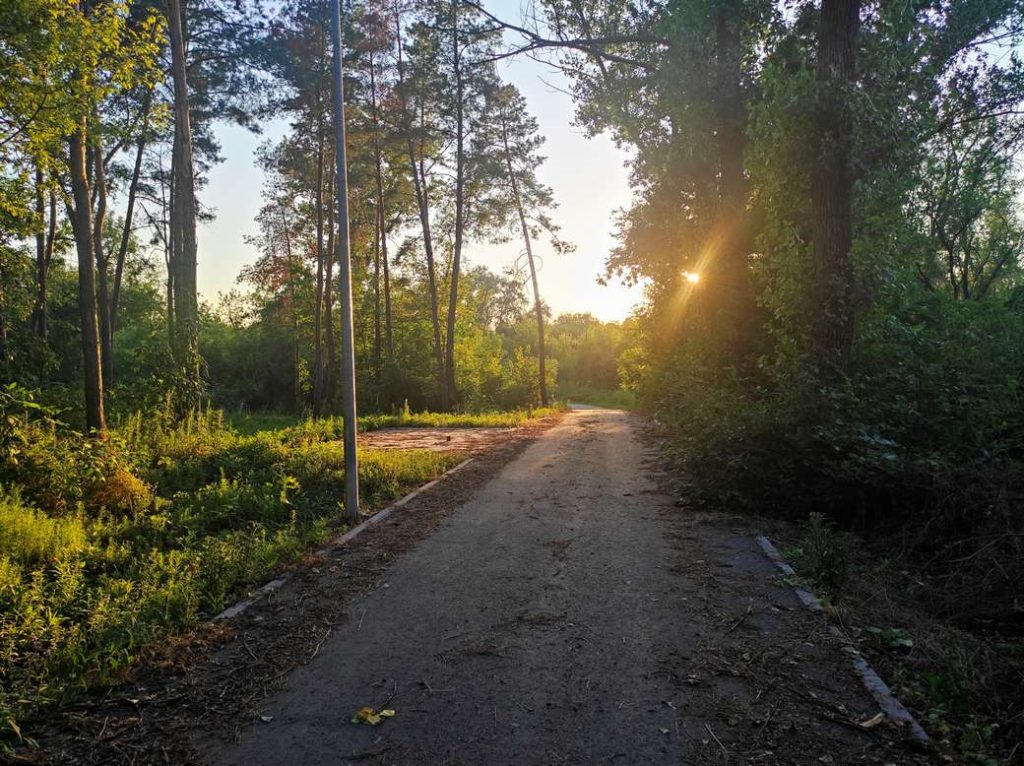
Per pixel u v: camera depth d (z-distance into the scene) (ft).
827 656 13.60
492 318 226.79
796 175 31.73
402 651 14.35
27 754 10.73
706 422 28.86
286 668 13.70
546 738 10.85
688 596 17.13
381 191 105.40
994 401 26.21
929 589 17.19
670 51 48.93
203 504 28.86
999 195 82.53
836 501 23.76
